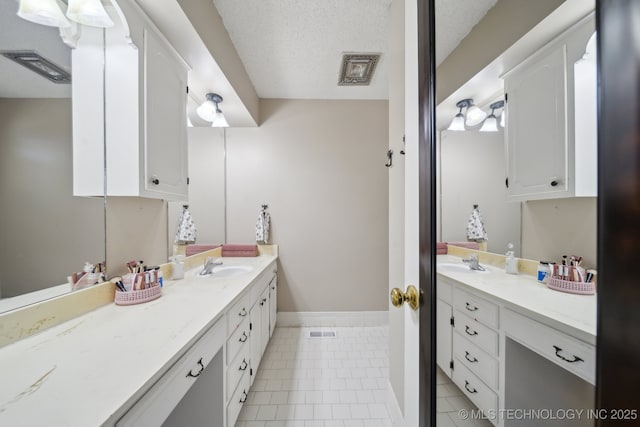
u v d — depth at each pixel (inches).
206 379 42.3
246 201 99.3
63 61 35.4
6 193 29.4
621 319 9.1
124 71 40.2
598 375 10.1
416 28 28.4
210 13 52.4
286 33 63.4
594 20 10.9
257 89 93.3
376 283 102.4
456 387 22.2
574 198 12.8
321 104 101.0
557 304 14.2
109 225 42.8
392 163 53.5
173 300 43.5
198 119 79.7
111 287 41.6
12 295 29.2
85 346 27.8
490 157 21.4
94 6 34.8
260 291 70.8
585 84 12.1
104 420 18.0
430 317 23.0
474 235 22.2
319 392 62.4
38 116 32.3
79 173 37.5
